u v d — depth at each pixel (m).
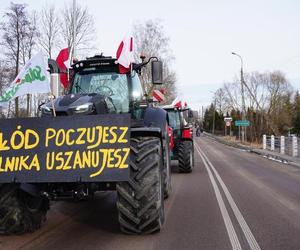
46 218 6.80
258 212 7.52
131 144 5.59
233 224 6.54
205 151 30.42
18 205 5.59
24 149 5.31
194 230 6.11
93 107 5.91
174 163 18.06
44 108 5.95
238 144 41.41
